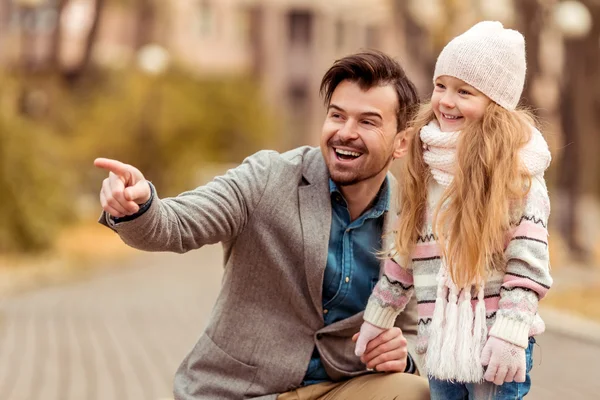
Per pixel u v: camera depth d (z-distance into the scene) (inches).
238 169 177.8
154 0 1595.7
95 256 1046.4
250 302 179.3
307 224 176.7
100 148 1464.1
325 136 177.3
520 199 160.2
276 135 2014.0
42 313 605.6
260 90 1914.4
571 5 781.3
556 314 549.3
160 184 1596.9
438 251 165.9
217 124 1760.6
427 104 174.4
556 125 918.4
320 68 2438.5
